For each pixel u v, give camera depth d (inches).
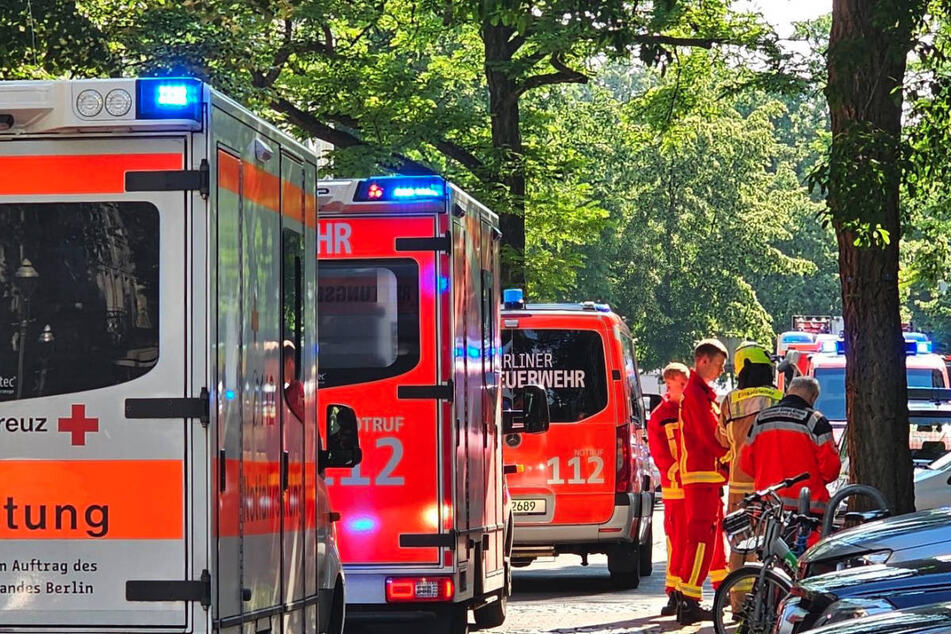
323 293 549.3
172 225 340.5
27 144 343.0
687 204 3036.4
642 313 3016.7
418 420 543.5
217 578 340.8
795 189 3565.5
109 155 341.7
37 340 341.7
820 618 356.8
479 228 605.3
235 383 356.2
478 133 1326.3
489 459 611.2
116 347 340.2
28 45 802.2
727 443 653.9
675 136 1493.6
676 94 1405.0
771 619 523.8
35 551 338.6
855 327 625.6
